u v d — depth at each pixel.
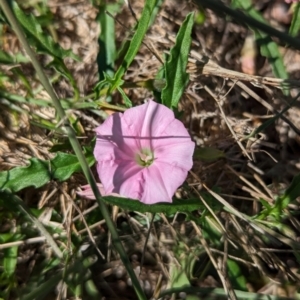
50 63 0.18
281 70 0.19
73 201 0.18
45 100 0.19
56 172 0.17
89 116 0.20
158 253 0.18
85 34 0.21
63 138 0.19
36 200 0.19
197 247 0.18
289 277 0.18
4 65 0.20
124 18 0.20
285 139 0.20
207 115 0.20
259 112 0.20
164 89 0.17
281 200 0.17
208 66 0.19
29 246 0.19
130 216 0.19
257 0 0.20
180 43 0.17
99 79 0.20
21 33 0.15
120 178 0.16
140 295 0.15
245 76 0.19
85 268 0.18
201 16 0.20
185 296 0.18
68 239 0.18
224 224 0.19
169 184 0.15
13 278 0.18
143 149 0.16
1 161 0.19
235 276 0.18
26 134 0.20
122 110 0.19
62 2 0.20
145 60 0.20
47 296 0.18
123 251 0.15
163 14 0.20
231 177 0.19
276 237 0.17
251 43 0.20
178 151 0.15
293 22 0.18
